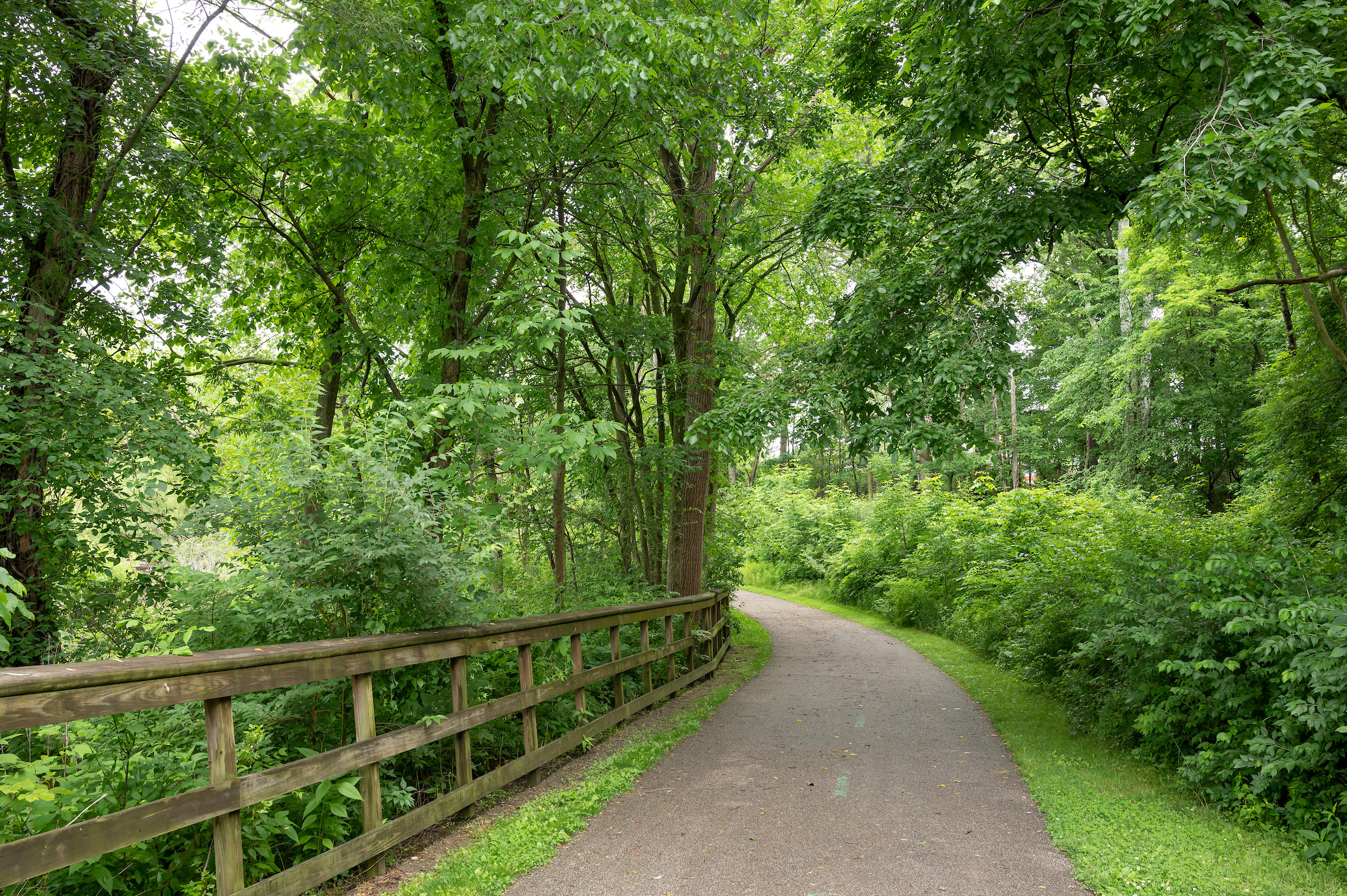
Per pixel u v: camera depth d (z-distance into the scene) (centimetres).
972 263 684
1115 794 478
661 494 1293
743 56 962
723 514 1672
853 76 855
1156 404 2120
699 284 1188
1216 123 530
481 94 737
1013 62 608
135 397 584
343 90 832
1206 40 530
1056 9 585
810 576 2588
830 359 757
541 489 1117
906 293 701
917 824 432
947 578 1492
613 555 1312
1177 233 697
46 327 540
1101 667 690
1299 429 877
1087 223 696
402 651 395
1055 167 756
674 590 1219
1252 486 1451
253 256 895
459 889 332
